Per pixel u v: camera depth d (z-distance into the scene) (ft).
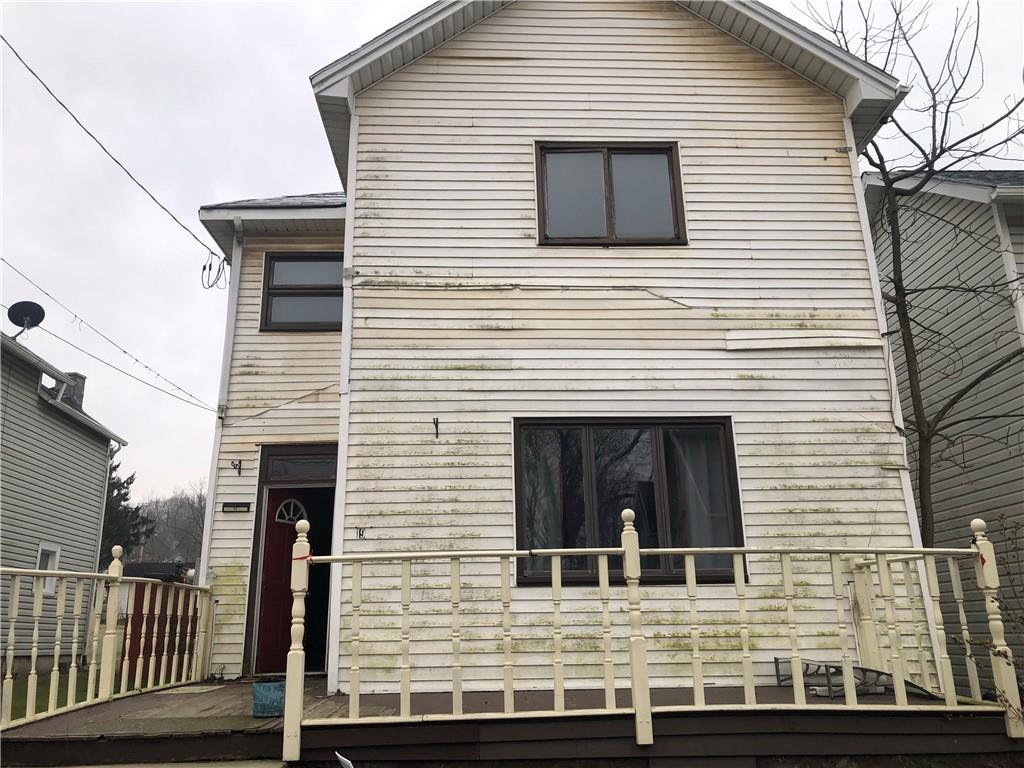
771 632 21.79
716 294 24.59
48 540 51.31
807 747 16.29
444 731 15.87
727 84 26.63
